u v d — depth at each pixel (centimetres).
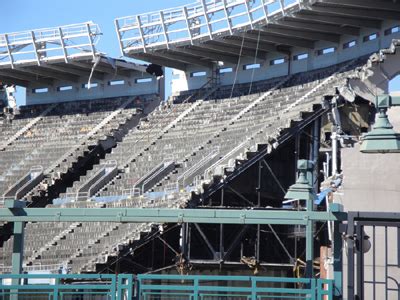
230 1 6506
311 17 5988
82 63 7638
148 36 7025
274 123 5669
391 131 2331
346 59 6278
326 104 5122
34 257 5547
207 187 5097
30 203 6794
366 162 3712
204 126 6669
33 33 7631
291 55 6725
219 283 4825
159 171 6069
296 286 4847
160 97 7694
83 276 2683
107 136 7275
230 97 6950
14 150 7638
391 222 2723
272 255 4984
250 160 5153
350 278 2727
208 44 6806
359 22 6000
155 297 3491
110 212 2767
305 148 5222
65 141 7481
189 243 4775
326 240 4656
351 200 3697
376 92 5109
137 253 5075
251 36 6506
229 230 4997
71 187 6906
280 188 5219
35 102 8306
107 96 7925
